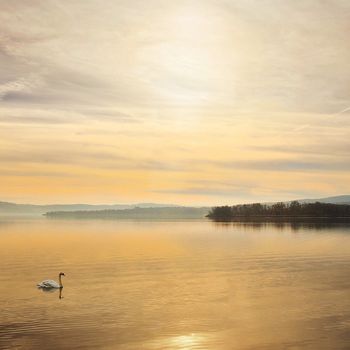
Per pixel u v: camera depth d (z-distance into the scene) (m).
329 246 101.88
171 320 38.16
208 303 44.16
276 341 32.88
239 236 141.12
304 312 40.53
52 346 31.94
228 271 64.69
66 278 59.69
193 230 188.12
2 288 52.72
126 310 41.47
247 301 44.91
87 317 39.19
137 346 31.94
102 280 57.69
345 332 34.72
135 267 70.19
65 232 178.88
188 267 69.50
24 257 85.81
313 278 57.97
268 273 62.47
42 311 41.31
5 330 35.56
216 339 33.38
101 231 187.00
